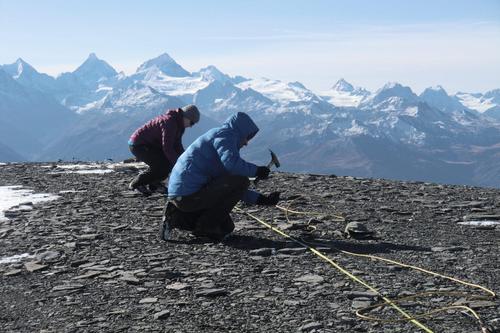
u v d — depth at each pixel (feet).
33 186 65.77
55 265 33.27
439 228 40.93
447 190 60.34
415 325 22.68
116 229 41.37
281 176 73.00
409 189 60.59
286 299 26.21
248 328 22.95
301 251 34.76
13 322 24.67
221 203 37.11
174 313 24.88
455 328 22.26
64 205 51.90
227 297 26.78
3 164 98.32
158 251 35.50
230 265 31.99
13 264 33.81
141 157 53.98
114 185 63.77
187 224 38.04
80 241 38.40
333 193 57.11
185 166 36.94
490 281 28.19
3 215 48.42
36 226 43.47
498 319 23.02
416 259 32.53
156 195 55.77
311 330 22.50
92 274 30.76
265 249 34.68
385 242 36.86
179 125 50.90
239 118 35.91
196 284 28.76
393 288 27.35
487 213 46.24
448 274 29.53
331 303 25.53
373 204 50.98
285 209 48.67
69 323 24.13
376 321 23.25
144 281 29.63
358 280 28.53
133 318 24.41
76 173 78.43
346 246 35.91
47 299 27.40
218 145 35.68
